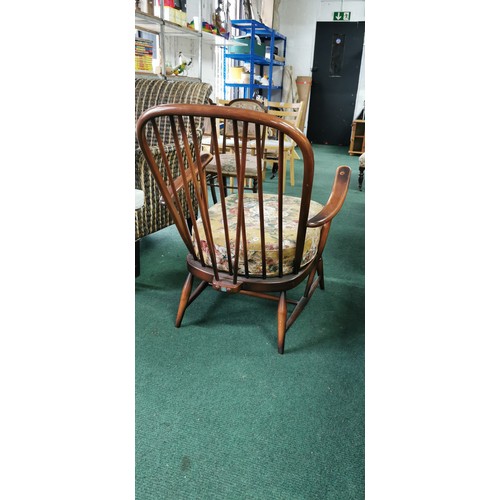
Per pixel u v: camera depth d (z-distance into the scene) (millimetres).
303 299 1423
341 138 6516
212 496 791
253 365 1177
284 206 1378
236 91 5277
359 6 5695
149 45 2672
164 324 1372
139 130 897
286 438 928
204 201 994
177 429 942
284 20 6008
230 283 1123
